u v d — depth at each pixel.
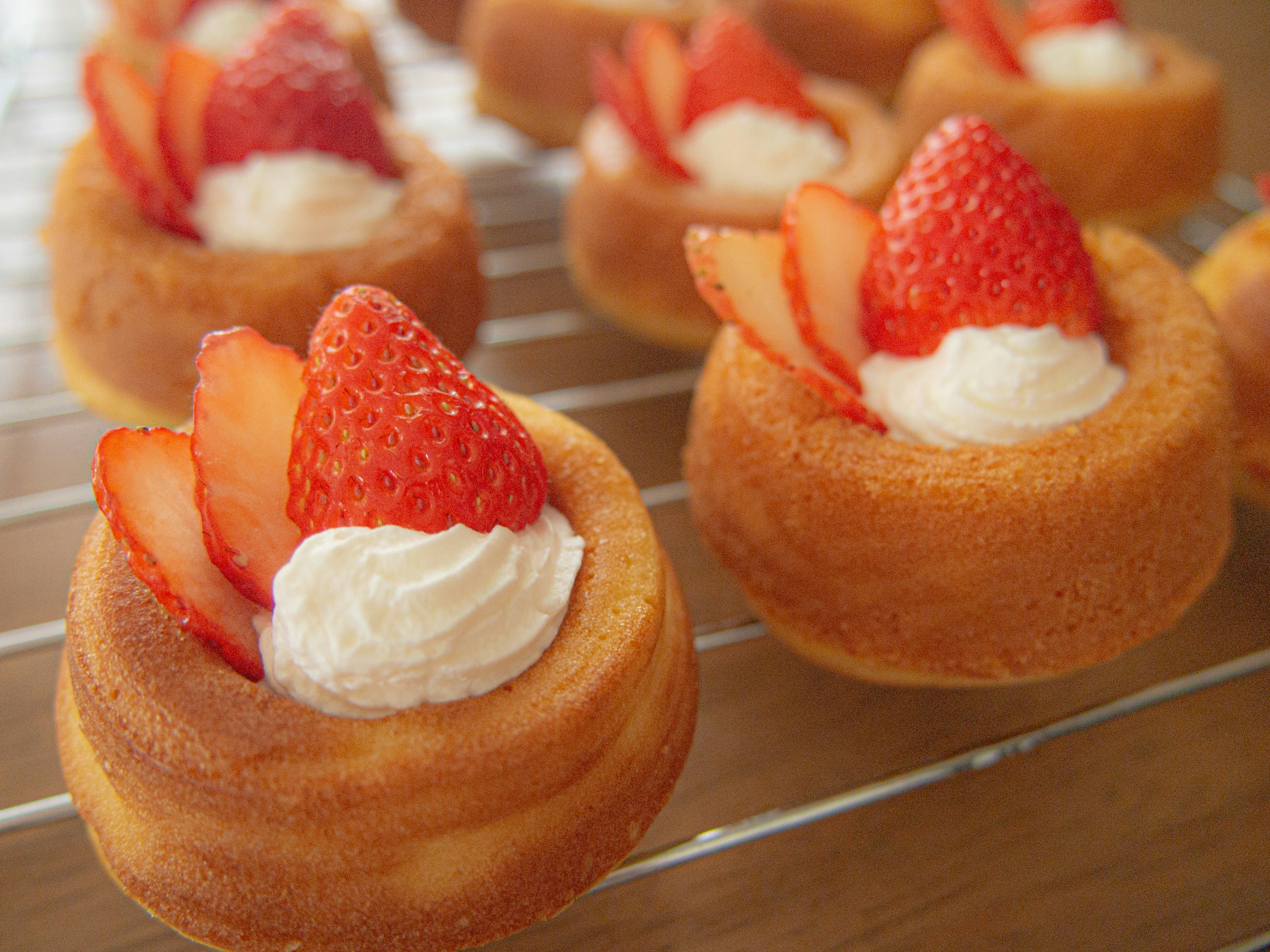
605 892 0.27
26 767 0.28
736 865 0.28
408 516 0.25
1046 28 0.42
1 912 0.27
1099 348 0.29
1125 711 0.29
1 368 0.35
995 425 0.28
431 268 0.32
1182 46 0.43
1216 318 0.32
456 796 0.24
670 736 0.26
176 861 0.25
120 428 0.25
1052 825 0.28
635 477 0.34
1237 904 0.27
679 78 0.37
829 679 0.30
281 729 0.24
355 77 0.33
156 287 0.31
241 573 0.25
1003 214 0.28
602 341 0.37
